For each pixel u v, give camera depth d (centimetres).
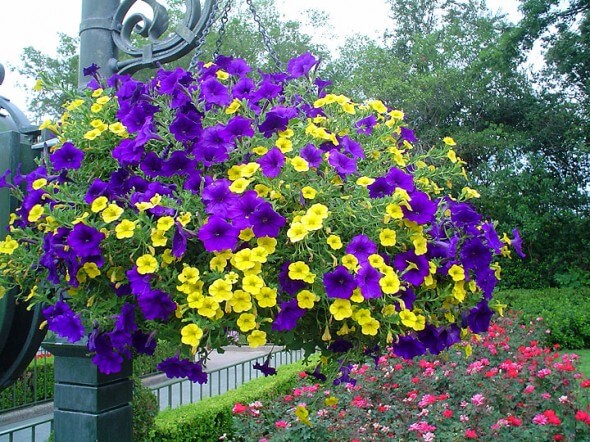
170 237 145
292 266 142
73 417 205
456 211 161
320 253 150
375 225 160
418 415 359
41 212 156
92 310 148
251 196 144
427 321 164
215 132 157
